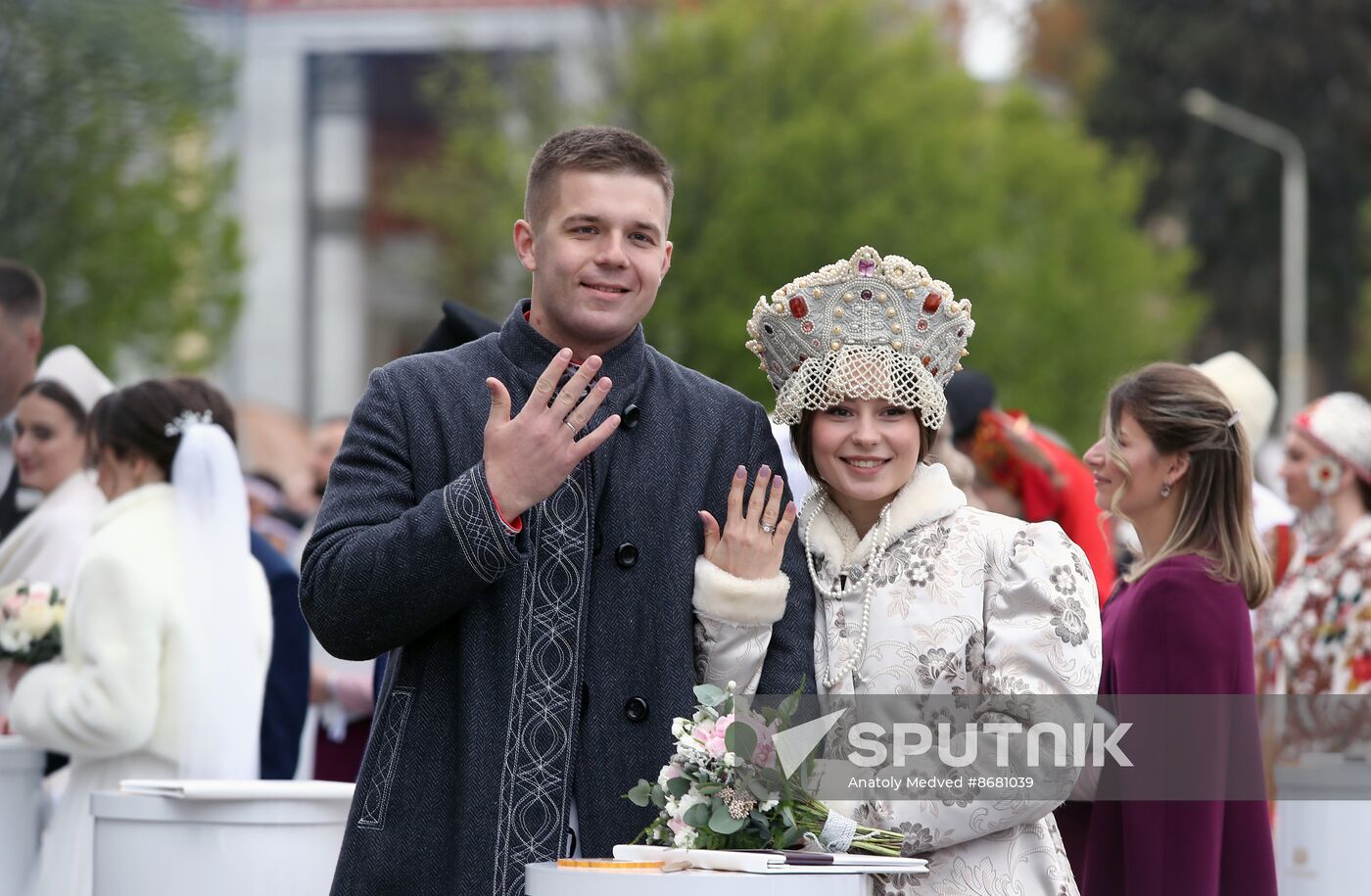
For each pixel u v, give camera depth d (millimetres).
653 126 59344
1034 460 14203
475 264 62969
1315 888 13430
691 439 8859
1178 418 10797
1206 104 91188
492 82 64000
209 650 12227
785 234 56750
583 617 8469
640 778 8375
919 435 8906
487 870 8188
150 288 43688
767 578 8484
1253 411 14578
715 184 58156
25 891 12797
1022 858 8461
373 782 8422
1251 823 10320
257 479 23406
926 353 8867
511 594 8438
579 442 8102
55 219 42156
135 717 12031
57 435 14703
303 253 77250
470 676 8359
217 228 46625
